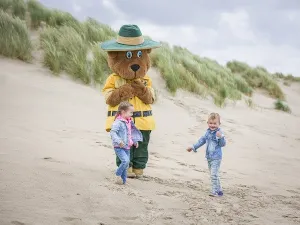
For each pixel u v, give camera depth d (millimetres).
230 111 15547
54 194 4727
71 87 12266
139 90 6660
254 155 9711
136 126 6598
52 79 12562
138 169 6594
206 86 17672
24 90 10953
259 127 13719
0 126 7898
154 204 5102
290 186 7336
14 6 17562
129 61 6680
